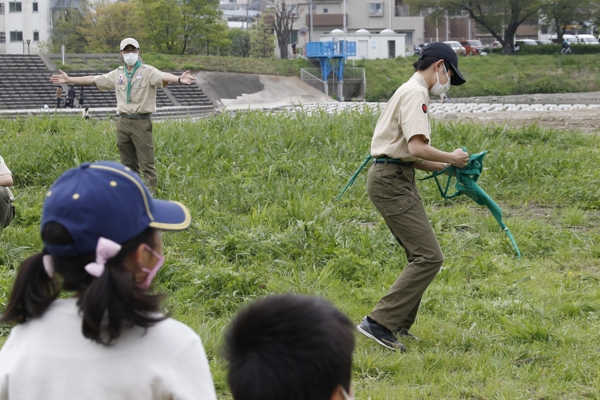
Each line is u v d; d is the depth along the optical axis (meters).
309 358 1.62
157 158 9.90
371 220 7.86
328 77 49.12
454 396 3.86
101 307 1.75
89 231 1.77
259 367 1.63
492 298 5.52
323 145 10.82
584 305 5.22
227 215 7.67
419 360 4.31
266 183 8.81
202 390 1.82
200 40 51.44
